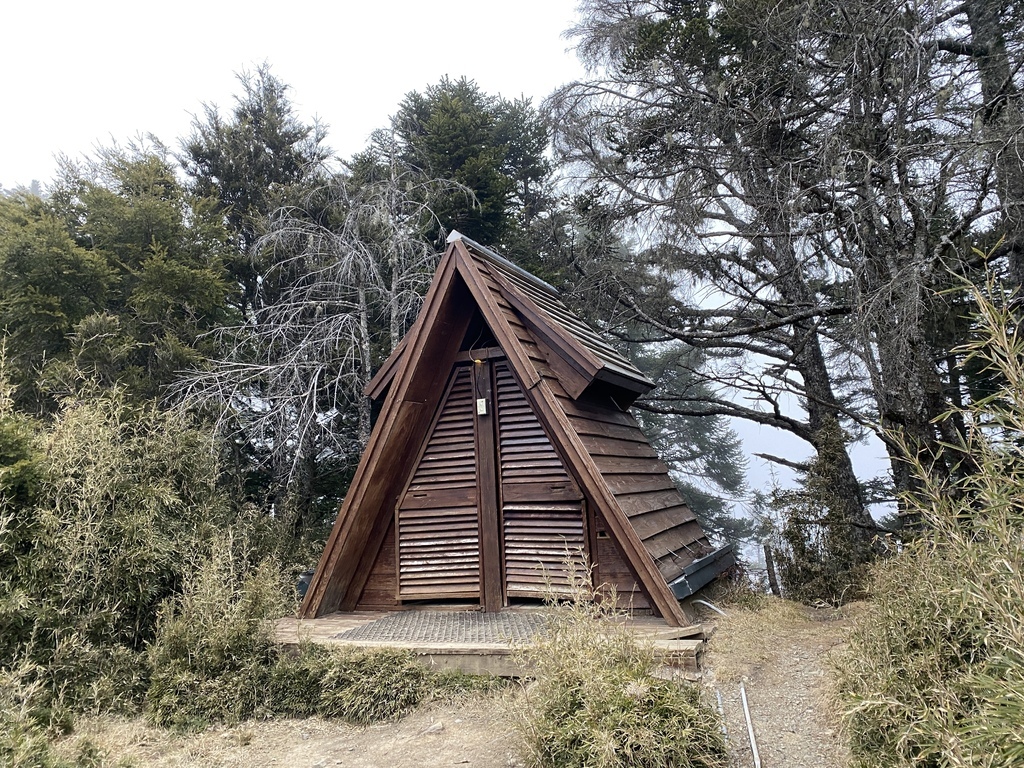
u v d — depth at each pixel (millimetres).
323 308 12078
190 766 4102
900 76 7258
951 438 8430
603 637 3963
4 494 5582
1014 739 1988
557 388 6289
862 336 7434
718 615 6156
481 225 14898
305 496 11773
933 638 3400
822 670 4828
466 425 6801
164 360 10914
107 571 5766
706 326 13031
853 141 7680
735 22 10000
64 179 12977
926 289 6824
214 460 8570
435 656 5137
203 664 5133
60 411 9156
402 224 12141
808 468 9008
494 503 6492
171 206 12516
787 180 8164
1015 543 2211
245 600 5582
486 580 6406
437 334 6508
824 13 8375
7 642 5086
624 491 5984
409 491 6859
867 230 7742
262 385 12500
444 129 15180
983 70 7516
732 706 4281
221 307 13117
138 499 6535
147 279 11320
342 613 6652
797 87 9047
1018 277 8812
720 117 9508
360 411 11594
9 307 10336
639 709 3373
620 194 12438
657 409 13227
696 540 7391
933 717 2689
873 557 7164
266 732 4660
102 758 3932
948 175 6914
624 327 14297
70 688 5027
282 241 12133
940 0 7105
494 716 4434
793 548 7742
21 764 3385
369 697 4742
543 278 14672
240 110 15617
